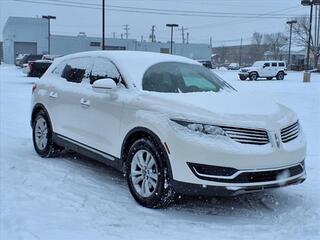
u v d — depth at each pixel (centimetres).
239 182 485
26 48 8875
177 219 506
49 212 512
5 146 862
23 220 483
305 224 489
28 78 3250
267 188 502
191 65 675
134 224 487
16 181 627
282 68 4494
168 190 514
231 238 455
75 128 675
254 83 3566
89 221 489
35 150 794
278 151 504
